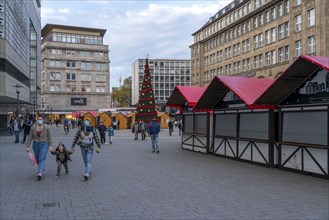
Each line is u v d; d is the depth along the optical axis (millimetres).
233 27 72250
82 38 101812
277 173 11242
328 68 9562
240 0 75062
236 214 6512
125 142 25734
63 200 7703
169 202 7453
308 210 6770
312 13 48531
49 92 97750
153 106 42250
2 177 10617
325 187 8992
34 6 63906
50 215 6531
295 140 11484
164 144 23359
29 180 10109
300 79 11203
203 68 87812
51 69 98312
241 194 8203
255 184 9406
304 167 11016
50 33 99438
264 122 12867
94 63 102625
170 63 136000
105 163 13719
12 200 7723
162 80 135250
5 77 33125
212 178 10328
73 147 10781
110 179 10219
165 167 12594
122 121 55156
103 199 7773
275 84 11180
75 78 100688
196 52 90438
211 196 8000
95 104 102250
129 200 7664
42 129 10320
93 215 6520
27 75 49594
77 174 11125
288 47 54688
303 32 49688
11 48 35188
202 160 14562
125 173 11289
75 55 100688
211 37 82188
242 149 14180
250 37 65812
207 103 16031
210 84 14734
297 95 11547
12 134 34125
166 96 135625
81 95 100938
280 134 12102
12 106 56562
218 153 16047
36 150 10328
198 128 18016
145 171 11688
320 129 10484
